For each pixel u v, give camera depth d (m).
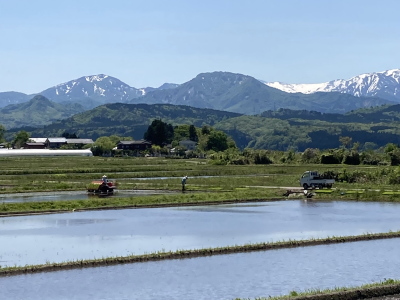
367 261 44.25
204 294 35.44
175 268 42.00
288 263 43.56
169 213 72.88
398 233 55.03
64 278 39.09
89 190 96.38
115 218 68.06
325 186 100.81
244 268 42.00
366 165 167.00
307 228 60.62
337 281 38.38
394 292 33.69
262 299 32.41
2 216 69.75
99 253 47.25
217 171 141.62
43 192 97.62
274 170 144.25
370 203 84.44
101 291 36.03
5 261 44.19
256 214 71.75
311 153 187.50
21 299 34.34
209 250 46.91
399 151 170.75
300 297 31.92
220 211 74.75
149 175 130.00
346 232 57.88
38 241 52.78
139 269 41.66
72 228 60.41
